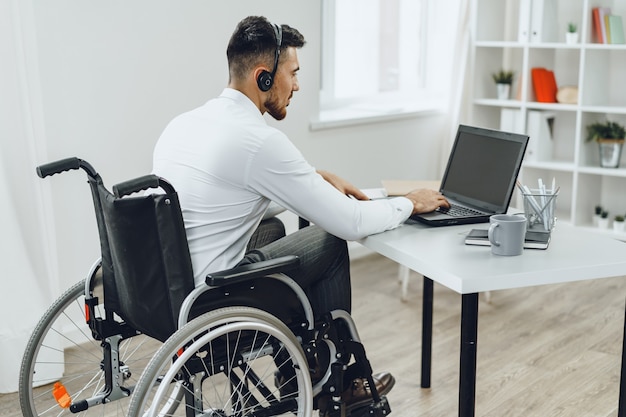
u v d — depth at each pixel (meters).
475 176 2.34
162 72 3.15
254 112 1.99
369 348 3.00
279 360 2.13
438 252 1.89
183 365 1.80
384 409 2.16
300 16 3.66
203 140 1.93
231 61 2.00
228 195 1.91
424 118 4.46
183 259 1.80
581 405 2.53
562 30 4.34
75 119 2.93
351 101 4.39
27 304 2.69
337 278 2.14
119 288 1.92
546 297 3.56
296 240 2.09
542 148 4.33
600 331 3.15
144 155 3.16
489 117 4.57
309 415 1.91
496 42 4.25
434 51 4.77
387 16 4.49
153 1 3.07
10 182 2.63
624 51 4.13
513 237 1.84
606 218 4.18
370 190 2.56
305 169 1.93
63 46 2.85
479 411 2.49
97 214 1.97
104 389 2.06
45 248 2.73
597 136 4.11
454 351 2.98
